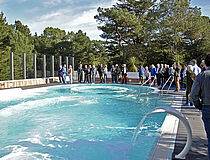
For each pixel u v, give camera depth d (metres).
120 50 41.22
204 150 3.46
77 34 52.03
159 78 16.28
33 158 3.94
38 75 20.97
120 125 6.05
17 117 7.17
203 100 2.73
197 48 30.14
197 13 30.58
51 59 21.05
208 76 2.69
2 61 16.84
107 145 4.52
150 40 34.38
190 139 3.01
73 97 11.49
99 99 10.75
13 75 16.61
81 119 6.86
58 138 5.06
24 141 4.90
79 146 4.52
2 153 4.20
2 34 26.30
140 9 40.81
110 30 35.41
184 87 13.20
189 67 7.41
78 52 44.50
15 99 10.99
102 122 6.44
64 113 7.75
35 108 8.66
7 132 5.57
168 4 30.86
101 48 45.47
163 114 7.33
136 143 4.29
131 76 21.67
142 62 36.28
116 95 12.15
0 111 8.05
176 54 31.30
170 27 29.94
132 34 38.06
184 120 2.98
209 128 2.66
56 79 21.56
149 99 10.37
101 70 19.52
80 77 20.31
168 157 3.13
